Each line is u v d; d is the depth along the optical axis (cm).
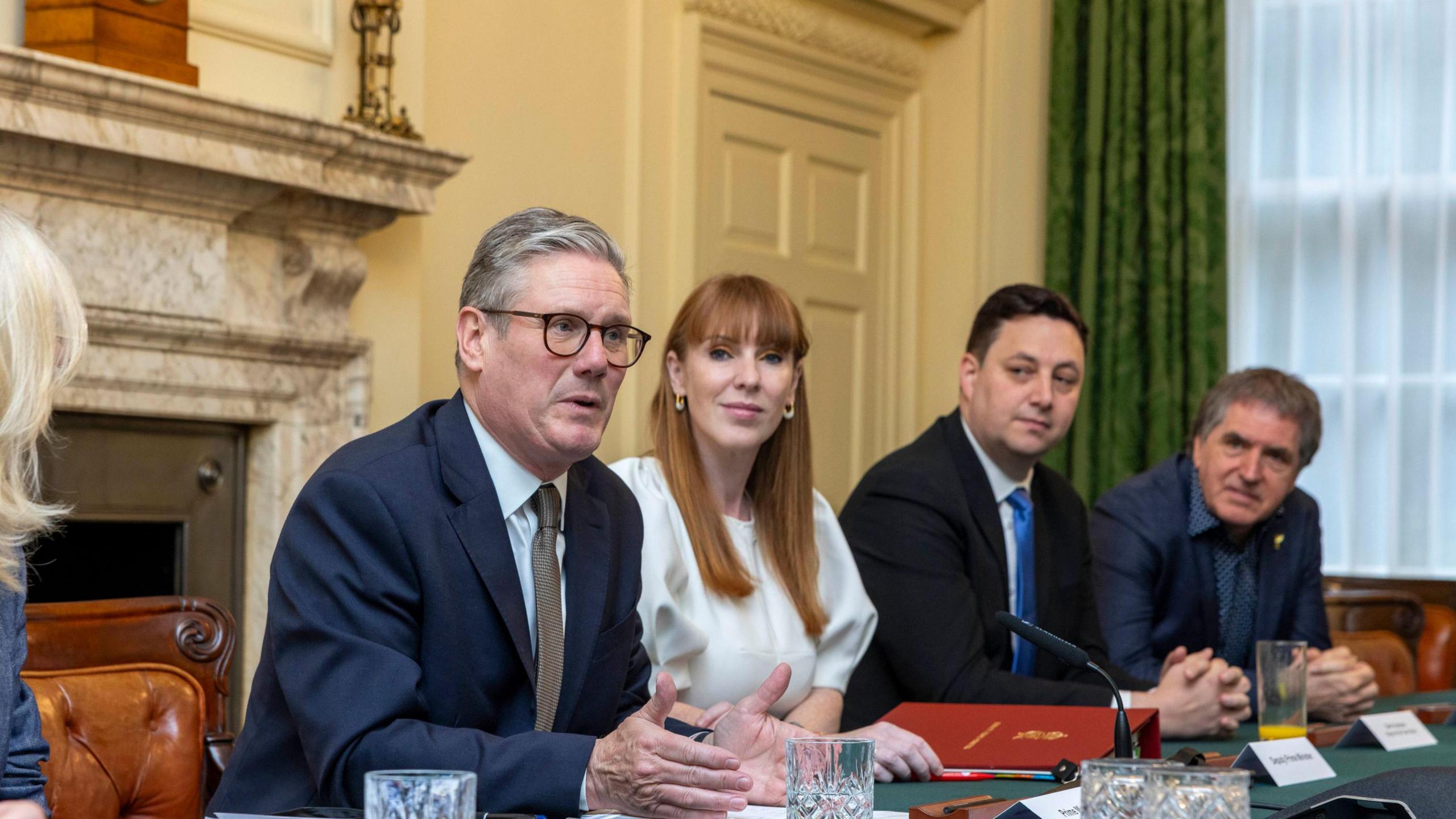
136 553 299
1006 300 274
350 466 165
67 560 288
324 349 315
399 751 148
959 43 519
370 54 321
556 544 176
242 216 299
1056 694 239
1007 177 522
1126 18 514
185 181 281
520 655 166
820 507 257
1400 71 503
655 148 424
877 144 507
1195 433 308
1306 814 132
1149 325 505
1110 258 512
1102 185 518
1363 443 502
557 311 164
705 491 240
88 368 274
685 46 431
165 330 283
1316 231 512
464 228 371
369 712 151
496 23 380
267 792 162
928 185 524
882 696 262
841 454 491
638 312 414
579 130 403
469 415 173
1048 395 267
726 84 452
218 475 309
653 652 225
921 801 165
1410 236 500
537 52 391
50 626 195
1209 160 505
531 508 174
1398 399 496
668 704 150
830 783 138
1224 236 504
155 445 297
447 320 366
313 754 152
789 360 243
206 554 307
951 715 202
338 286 315
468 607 165
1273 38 518
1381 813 129
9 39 272
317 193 300
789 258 475
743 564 240
